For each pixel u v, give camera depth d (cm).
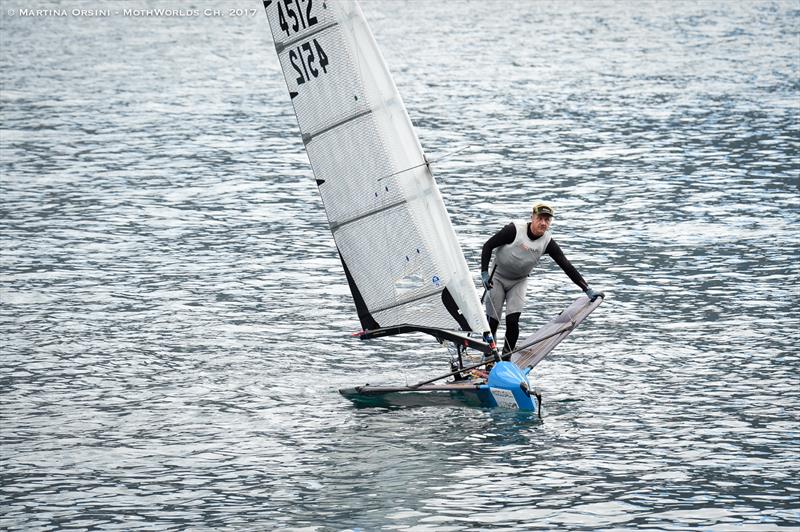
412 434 5556
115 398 6081
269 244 9450
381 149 6069
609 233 9638
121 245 9381
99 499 4894
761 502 4769
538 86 18962
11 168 12562
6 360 6619
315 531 4572
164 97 18188
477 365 5997
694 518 4644
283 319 7488
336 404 6000
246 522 4659
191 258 8994
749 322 7206
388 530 4569
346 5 5969
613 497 4834
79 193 11375
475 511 4719
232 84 19825
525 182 11812
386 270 6209
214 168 12706
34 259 8894
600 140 14100
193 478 5094
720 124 14925
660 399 5966
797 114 15538
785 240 9219
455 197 11175
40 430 5638
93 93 18462
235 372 6494
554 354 6725
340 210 6231
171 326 7300
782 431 5503
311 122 6191
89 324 7319
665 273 8394
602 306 7638
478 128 15200
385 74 6006
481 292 8162
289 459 5288
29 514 4753
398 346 6975
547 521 4628
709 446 5344
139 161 13088
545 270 8588
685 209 10425
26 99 17688
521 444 5403
